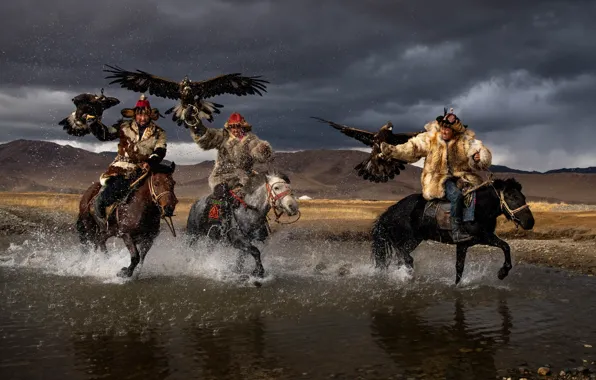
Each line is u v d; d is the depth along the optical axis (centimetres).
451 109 1115
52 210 2853
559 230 2116
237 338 748
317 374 629
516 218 1038
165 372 630
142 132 1153
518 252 1647
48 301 941
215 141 1123
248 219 1102
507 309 909
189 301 947
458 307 921
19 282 1091
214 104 1131
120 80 1133
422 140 1121
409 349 710
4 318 836
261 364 656
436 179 1107
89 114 1145
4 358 669
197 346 716
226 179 1130
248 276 1126
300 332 777
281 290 1037
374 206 4909
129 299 958
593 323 827
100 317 845
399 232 1154
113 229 1130
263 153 1101
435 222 1102
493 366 655
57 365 648
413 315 870
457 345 727
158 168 1142
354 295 1002
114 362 659
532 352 703
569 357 686
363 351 702
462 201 1074
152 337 751
